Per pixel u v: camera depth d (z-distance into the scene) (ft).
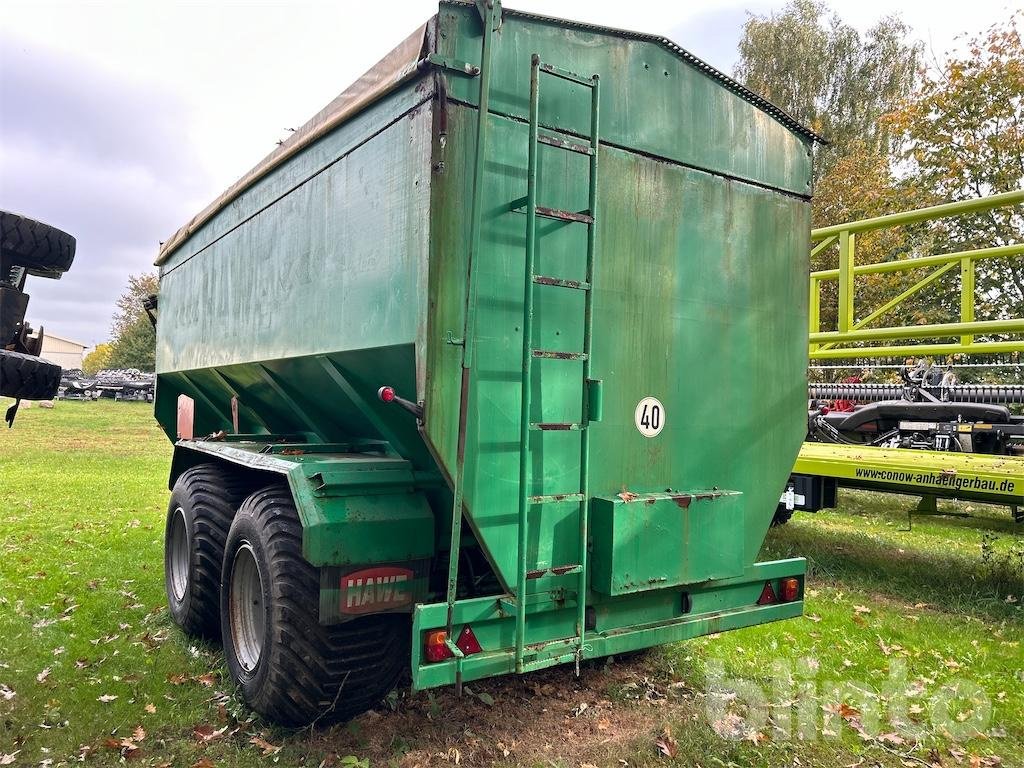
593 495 10.80
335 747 10.99
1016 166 46.32
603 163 10.88
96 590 18.99
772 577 12.69
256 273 15.29
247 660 12.20
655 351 11.52
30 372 10.98
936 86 50.93
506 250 9.70
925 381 29.96
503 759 10.82
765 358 13.02
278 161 13.99
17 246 11.50
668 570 11.00
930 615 18.12
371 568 10.18
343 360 11.44
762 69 82.33
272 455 12.55
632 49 11.25
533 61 9.57
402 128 9.86
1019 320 15.39
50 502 31.91
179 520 16.79
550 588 10.21
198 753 10.89
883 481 20.63
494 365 9.59
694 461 12.05
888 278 41.42
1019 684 13.82
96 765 10.55
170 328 22.81
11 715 11.90
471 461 9.39
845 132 77.61
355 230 11.07
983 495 18.71
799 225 13.61
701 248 12.12
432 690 12.84
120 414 91.97
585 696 12.94
